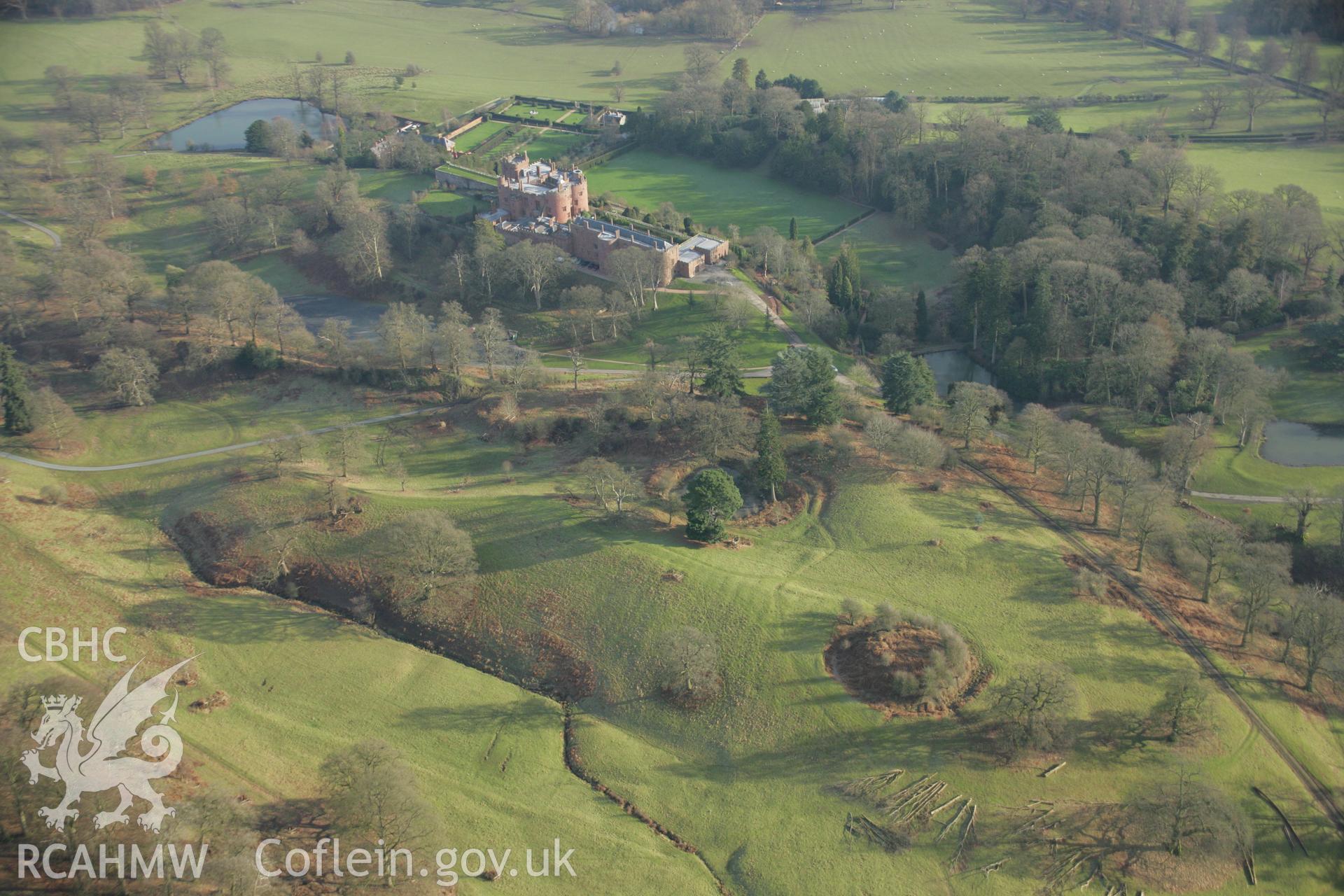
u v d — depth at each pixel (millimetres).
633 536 165500
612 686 143500
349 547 169500
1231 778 126562
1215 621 151000
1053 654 141500
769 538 167250
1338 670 138250
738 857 120875
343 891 113375
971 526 166250
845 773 127812
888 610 143500
